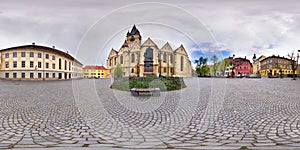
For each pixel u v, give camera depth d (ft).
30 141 10.16
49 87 50.03
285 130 11.85
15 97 27.86
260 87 45.60
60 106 20.11
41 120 14.24
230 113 16.58
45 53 140.36
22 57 132.16
